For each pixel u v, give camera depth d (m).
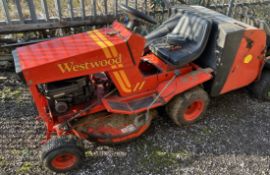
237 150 3.71
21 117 4.14
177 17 4.16
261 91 4.50
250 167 3.49
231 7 6.03
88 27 5.67
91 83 3.42
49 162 3.18
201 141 3.82
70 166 3.31
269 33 4.63
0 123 4.02
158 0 5.80
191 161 3.54
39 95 3.07
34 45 3.26
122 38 3.25
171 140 3.82
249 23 5.11
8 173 3.31
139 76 3.50
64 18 5.36
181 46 3.79
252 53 4.00
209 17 3.87
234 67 3.96
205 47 3.89
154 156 3.58
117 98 3.50
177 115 3.84
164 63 3.81
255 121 4.20
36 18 5.24
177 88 3.65
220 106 4.48
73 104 3.41
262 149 3.74
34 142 3.74
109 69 3.24
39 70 2.91
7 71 5.26
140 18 3.19
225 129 4.04
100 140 3.49
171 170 3.42
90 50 3.08
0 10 5.89
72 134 3.52
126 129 3.55
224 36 3.60
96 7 6.02
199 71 3.82
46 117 3.24
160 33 4.20
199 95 3.85
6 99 4.51
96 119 3.57
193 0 6.05
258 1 6.54
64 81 3.19
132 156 3.57
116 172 3.37
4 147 3.65
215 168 3.46
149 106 3.50
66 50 3.11
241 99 4.65
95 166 3.43
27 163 3.44
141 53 3.35
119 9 5.65
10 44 5.18
